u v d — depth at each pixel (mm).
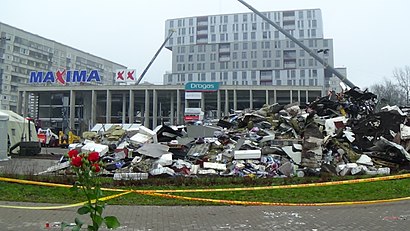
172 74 112500
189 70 111688
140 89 63844
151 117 68000
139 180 13461
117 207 9930
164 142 19984
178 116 64188
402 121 18156
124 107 65250
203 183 13141
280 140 18094
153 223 8234
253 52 108312
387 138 17562
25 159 23391
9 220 8359
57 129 67875
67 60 108875
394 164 16500
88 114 66750
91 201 5250
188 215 9086
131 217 8820
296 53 105500
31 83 67188
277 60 106250
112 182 13289
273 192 11844
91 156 4949
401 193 11688
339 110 22297
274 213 9328
